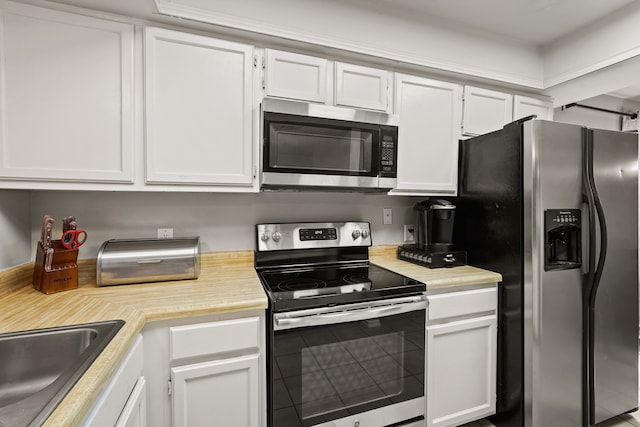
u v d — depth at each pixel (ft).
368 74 5.57
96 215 5.05
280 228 5.82
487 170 5.75
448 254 5.98
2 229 4.04
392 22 5.65
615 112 10.28
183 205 5.51
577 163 5.12
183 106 4.49
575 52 6.41
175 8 4.24
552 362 4.96
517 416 5.12
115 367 2.55
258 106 4.88
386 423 4.59
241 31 4.69
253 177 4.91
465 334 5.20
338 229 6.17
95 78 4.10
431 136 6.08
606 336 5.33
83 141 4.08
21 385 2.81
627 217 5.51
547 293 4.90
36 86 3.87
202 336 3.65
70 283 4.19
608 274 5.32
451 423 5.08
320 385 4.16
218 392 3.73
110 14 4.15
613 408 5.44
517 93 7.06
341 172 5.13
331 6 5.22
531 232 4.92
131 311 3.42
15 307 3.52
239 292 4.15
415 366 4.76
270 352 3.97
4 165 3.76
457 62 6.14
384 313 4.43
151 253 4.58
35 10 3.83
